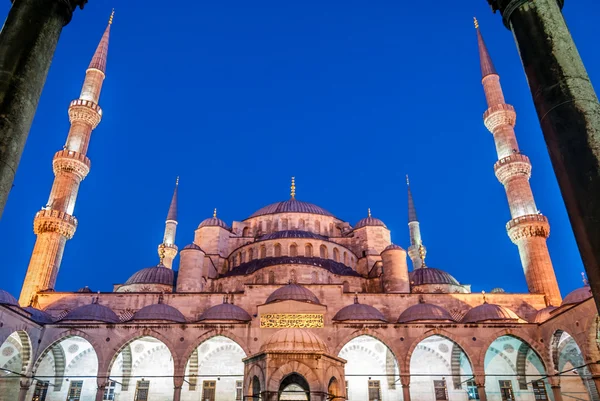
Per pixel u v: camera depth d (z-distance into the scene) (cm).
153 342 4784
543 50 906
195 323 4272
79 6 1072
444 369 4719
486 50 6950
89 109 6256
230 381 4597
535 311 5041
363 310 4475
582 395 4359
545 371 4134
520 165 5950
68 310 5059
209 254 6381
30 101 904
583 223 777
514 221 5675
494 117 6378
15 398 4306
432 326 4269
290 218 7056
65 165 5828
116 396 4534
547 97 875
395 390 4594
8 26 934
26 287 5200
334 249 6219
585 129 823
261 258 6025
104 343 4128
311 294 4734
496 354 4719
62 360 4634
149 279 5931
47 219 5441
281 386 2238
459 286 6084
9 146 846
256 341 4228
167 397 4553
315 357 2123
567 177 815
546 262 5428
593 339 3591
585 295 4141
